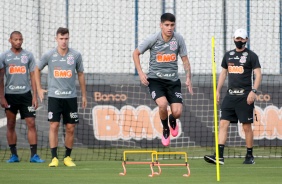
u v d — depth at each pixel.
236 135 58.34
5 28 61.81
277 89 58.62
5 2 61.75
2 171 40.00
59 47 42.19
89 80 58.75
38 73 42.59
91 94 58.00
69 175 37.78
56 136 42.78
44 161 46.03
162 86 39.25
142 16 64.62
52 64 42.22
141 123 57.94
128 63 64.56
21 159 48.88
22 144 57.12
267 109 58.28
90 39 64.06
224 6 64.38
